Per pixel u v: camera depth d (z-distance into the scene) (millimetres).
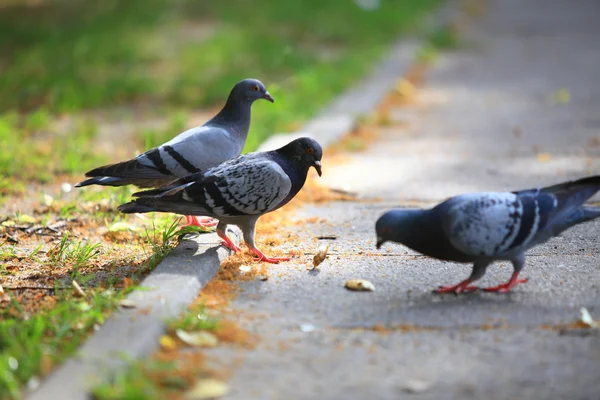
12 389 5801
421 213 7848
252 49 26312
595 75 24609
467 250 7668
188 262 8648
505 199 7660
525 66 26531
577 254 9406
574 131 17469
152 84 21891
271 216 11242
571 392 5980
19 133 16500
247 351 6727
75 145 15508
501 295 8008
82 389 5828
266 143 15078
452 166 14531
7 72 22938
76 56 24828
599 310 7555
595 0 45188
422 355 6633
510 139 16875
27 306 7875
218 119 10828
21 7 35656
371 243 9977
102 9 34531
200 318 7281
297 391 6035
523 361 6492
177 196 8703
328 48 28469
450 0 44188
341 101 20172
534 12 40781
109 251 9672
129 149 15828
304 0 37594
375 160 15094
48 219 11047
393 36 31125
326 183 13250
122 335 6707
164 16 33125
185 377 6172
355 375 6289
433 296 8016
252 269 8805
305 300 7922
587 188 7910
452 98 21750
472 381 6172
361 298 7969
